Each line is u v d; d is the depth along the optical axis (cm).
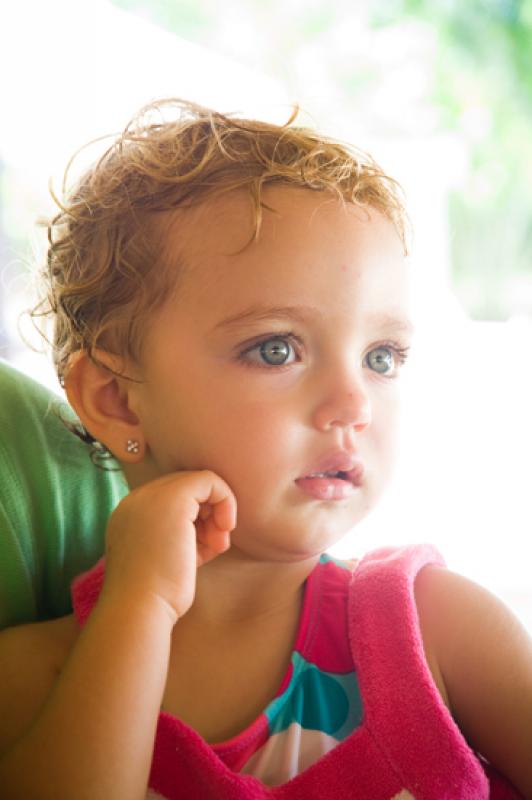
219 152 78
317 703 76
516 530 204
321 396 70
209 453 72
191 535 71
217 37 452
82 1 290
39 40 289
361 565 85
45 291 96
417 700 71
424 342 249
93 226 82
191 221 73
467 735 79
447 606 80
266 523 71
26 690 78
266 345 71
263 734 74
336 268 71
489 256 400
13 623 87
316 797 69
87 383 80
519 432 260
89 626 69
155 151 81
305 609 80
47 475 91
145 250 76
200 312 72
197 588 78
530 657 77
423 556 84
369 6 444
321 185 74
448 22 439
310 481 71
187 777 71
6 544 86
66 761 62
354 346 72
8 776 64
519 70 434
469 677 77
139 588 69
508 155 425
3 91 288
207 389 71
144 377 76
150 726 65
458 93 437
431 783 68
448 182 392
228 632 79
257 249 71
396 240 76
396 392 77
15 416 92
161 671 67
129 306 77
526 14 432
